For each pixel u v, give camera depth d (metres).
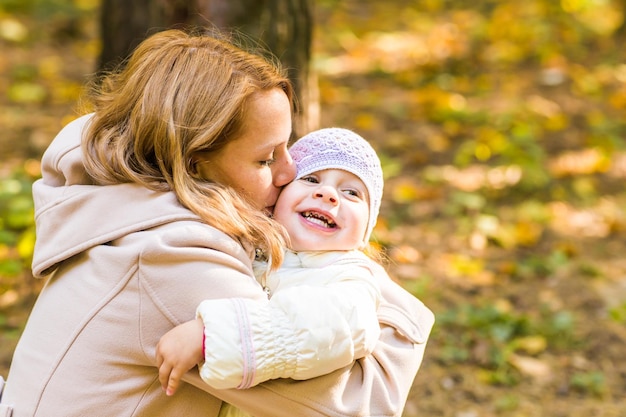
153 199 2.01
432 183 5.79
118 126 2.07
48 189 2.14
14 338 3.94
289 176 2.19
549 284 4.74
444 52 8.30
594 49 8.55
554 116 6.77
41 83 7.25
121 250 1.99
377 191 2.28
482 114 6.80
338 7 9.98
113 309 1.98
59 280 2.09
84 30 8.72
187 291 1.95
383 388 2.11
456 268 4.80
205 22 3.81
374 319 2.01
